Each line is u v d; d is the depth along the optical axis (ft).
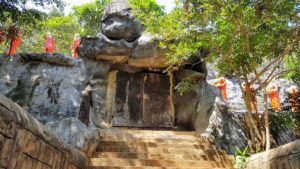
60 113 25.80
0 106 8.23
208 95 34.78
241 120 27.20
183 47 23.79
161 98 37.22
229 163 22.49
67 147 14.79
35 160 10.86
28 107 25.80
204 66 36.50
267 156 15.40
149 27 23.15
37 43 55.47
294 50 20.45
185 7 21.47
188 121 35.60
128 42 35.81
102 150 23.97
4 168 8.67
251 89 24.17
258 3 19.53
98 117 33.88
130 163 20.71
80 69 28.94
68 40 57.62
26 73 27.63
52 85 27.14
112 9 36.01
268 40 20.58
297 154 12.47
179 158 23.25
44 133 11.63
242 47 21.56
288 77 23.86
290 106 26.53
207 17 20.72
